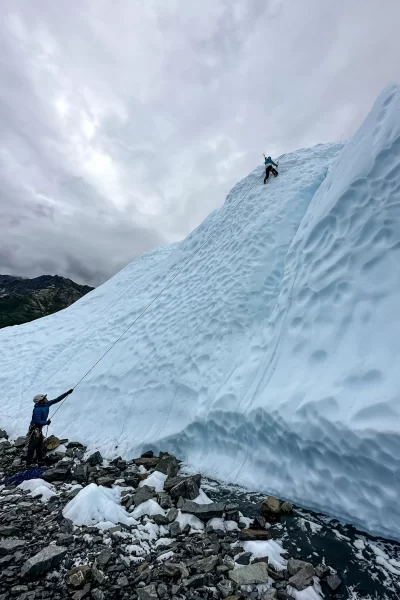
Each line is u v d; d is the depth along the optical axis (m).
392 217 5.43
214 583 3.22
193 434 6.91
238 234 11.21
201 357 8.23
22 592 3.07
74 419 9.32
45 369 13.13
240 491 5.30
